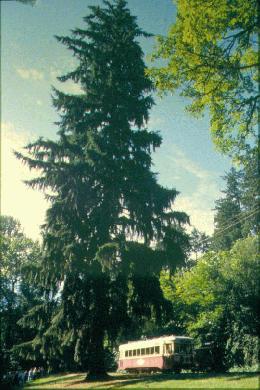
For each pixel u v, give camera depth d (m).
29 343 23.98
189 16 16.36
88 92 25.27
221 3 15.99
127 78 25.52
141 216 23.34
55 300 23.25
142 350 31.88
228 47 17.27
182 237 23.70
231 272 26.59
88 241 22.27
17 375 27.89
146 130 24.45
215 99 17.94
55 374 32.69
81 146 24.05
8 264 45.44
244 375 17.53
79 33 26.11
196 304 35.12
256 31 16.69
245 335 24.78
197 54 17.05
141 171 23.56
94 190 23.42
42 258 22.06
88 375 21.19
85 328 20.78
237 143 18.59
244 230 52.00
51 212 22.19
